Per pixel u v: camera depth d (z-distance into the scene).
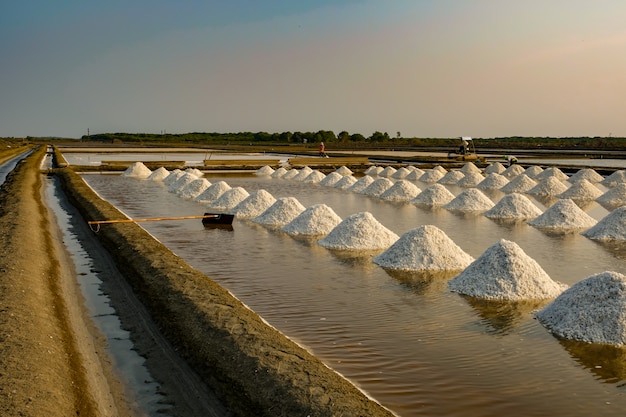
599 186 36.41
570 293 10.88
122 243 16.78
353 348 9.66
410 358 9.27
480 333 10.36
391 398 7.93
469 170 46.09
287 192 33.75
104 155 73.19
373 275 14.25
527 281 12.56
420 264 14.80
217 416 7.42
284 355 8.63
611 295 10.34
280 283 13.58
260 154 78.31
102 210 22.92
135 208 26.08
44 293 11.90
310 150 89.81
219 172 48.50
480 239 19.11
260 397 7.54
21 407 6.97
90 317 11.22
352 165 53.97
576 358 9.28
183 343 9.59
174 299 11.45
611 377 8.62
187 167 50.12
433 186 29.05
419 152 82.56
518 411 7.62
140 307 11.67
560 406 7.77
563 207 22.12
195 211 25.22
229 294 12.07
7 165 53.00
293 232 19.89
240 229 20.77
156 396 8.01
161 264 14.07
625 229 19.06
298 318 11.12
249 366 8.31
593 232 19.59
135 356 9.34
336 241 17.70
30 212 21.39
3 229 17.41
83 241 18.30
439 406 7.73
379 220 23.08
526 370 8.84
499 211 24.17
